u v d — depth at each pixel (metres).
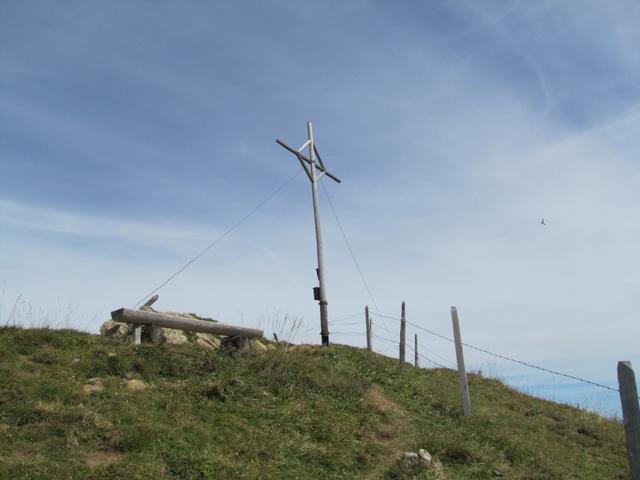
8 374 9.18
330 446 9.09
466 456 9.66
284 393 10.90
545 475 9.70
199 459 7.62
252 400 10.34
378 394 12.28
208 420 9.09
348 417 10.51
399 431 10.48
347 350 15.77
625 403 7.32
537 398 17.19
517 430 12.20
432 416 11.82
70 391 8.95
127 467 7.07
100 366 10.44
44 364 10.20
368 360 14.98
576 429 13.88
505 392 16.61
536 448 11.12
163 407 9.24
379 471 8.59
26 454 7.07
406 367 15.60
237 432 8.90
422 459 8.80
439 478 8.38
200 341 13.91
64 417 7.98
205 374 11.14
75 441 7.50
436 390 13.82
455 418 11.95
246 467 7.79
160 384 10.27
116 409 8.60
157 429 8.14
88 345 11.63
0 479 6.34
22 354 10.50
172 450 7.79
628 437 7.23
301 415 10.09
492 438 10.98
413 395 13.02
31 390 8.67
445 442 9.85
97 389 9.36
